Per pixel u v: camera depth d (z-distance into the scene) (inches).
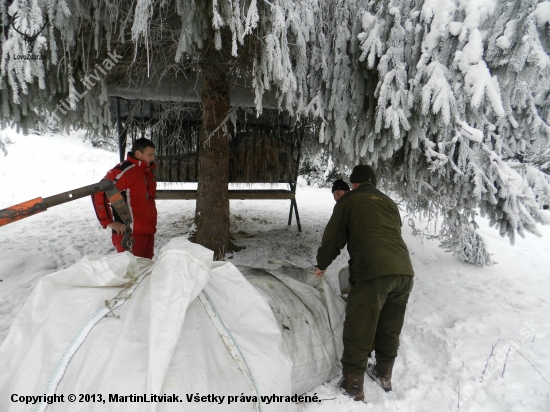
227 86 144.9
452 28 93.1
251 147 197.0
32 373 48.9
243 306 66.1
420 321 109.6
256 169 198.8
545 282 150.2
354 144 120.6
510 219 111.9
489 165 110.8
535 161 120.7
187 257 62.4
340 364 81.5
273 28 88.7
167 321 52.2
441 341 95.3
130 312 56.3
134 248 115.8
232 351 56.0
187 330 55.9
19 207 56.1
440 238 163.2
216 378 51.6
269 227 230.7
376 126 102.6
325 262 84.2
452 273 159.3
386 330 75.6
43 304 58.9
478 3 92.0
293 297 83.6
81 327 53.7
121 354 49.6
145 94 161.8
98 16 92.4
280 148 205.3
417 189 128.0
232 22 83.1
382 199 80.1
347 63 112.8
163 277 59.6
